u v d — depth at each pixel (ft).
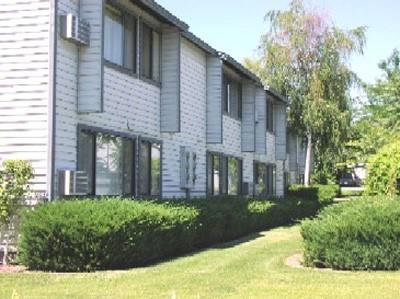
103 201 42.32
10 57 43.96
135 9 54.85
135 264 41.88
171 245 47.29
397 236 40.47
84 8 46.57
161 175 61.46
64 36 44.06
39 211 39.60
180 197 64.75
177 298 29.81
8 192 40.86
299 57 123.54
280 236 66.39
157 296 30.48
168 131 60.49
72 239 38.91
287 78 124.06
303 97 123.24
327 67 122.72
